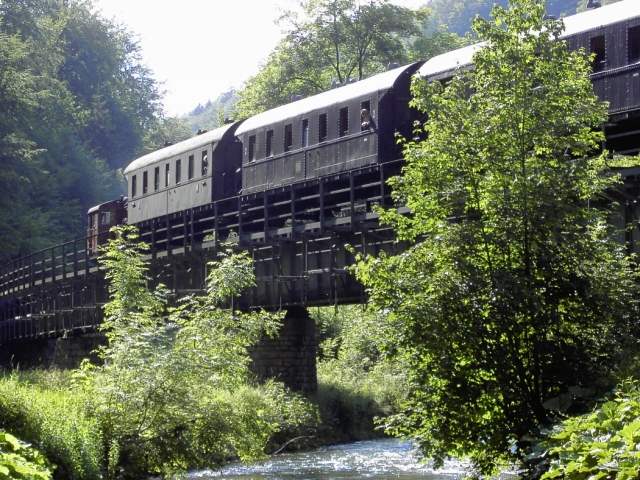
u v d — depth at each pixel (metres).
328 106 34.81
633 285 15.26
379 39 67.56
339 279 32.53
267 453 30.55
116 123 99.12
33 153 64.88
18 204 64.69
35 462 15.68
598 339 14.96
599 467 10.89
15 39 66.31
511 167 14.94
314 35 67.69
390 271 15.38
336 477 24.89
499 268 14.90
